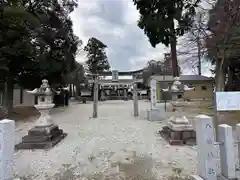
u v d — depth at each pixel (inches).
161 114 314.5
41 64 341.4
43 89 190.4
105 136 207.6
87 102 789.9
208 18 329.7
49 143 165.3
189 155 140.9
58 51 401.1
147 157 138.9
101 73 441.7
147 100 818.2
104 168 119.8
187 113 353.4
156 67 982.4
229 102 137.9
